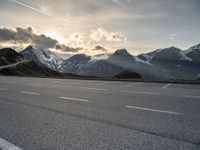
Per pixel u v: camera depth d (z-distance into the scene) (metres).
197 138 5.48
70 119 7.42
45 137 5.60
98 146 4.98
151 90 16.81
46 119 7.44
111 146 4.97
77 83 25.27
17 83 24.83
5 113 8.40
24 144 5.13
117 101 11.22
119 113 8.32
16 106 9.88
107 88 18.50
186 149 4.77
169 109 9.07
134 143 5.14
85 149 4.81
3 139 5.47
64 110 8.93
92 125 6.67
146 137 5.56
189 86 20.97
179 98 12.34
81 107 9.58
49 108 9.38
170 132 5.95
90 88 18.62
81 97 12.77
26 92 15.41
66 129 6.28
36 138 5.53
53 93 14.80
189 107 9.52
